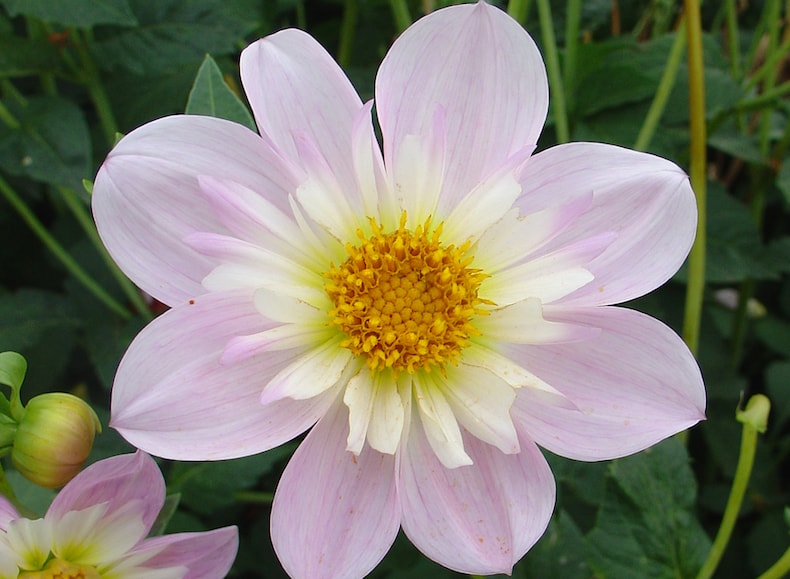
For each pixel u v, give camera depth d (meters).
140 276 0.20
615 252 0.21
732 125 0.34
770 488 0.32
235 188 0.20
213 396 0.20
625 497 0.23
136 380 0.19
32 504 0.24
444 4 0.28
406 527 0.20
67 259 0.32
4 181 0.32
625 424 0.21
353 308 0.21
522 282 0.21
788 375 0.34
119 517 0.20
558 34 0.32
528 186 0.21
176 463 0.27
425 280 0.21
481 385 0.21
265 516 0.32
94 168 0.32
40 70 0.30
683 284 0.33
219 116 0.22
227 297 0.20
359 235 0.21
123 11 0.27
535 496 0.20
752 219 0.31
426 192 0.21
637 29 0.35
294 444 0.28
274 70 0.21
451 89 0.21
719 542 0.24
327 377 0.20
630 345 0.21
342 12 0.38
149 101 0.31
